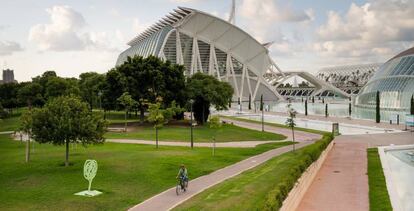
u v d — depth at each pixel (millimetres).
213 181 31250
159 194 26906
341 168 37469
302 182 27047
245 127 80000
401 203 26156
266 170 34094
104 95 81500
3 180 30016
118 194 26531
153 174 32562
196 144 55188
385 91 113250
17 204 23906
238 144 56094
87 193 26375
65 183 29156
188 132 68000
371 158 42500
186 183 27969
